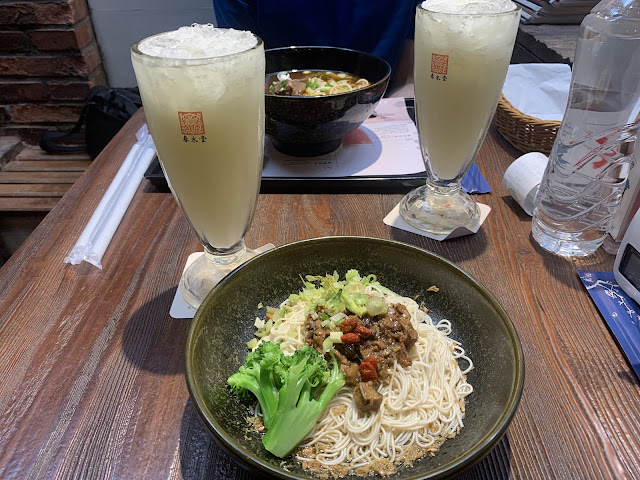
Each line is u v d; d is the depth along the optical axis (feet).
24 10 3.85
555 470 1.02
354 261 1.45
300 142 2.04
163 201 1.93
